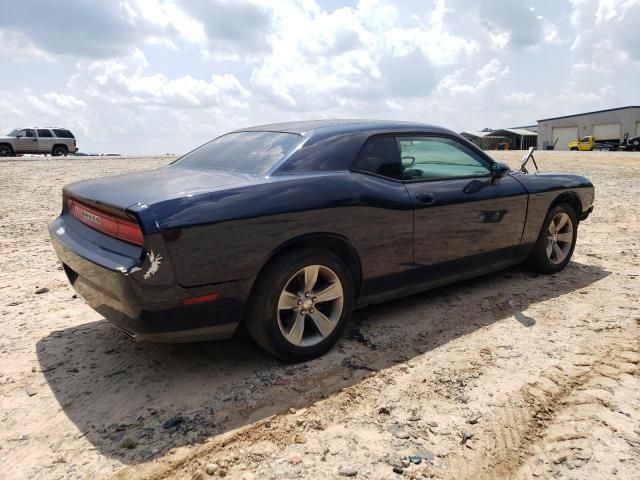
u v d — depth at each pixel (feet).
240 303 9.83
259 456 7.95
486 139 240.73
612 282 16.06
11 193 37.42
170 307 9.13
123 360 11.19
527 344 11.71
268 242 9.89
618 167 62.13
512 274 17.06
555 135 222.07
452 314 13.57
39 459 7.94
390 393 9.71
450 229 13.19
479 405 9.26
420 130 13.34
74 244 10.30
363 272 11.64
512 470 7.61
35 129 95.35
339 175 11.24
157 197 9.27
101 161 72.13
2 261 19.12
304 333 11.19
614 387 9.76
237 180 10.36
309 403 9.41
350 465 7.72
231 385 10.05
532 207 15.49
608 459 7.77
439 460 7.83
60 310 14.16
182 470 7.66
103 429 8.68
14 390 9.94
